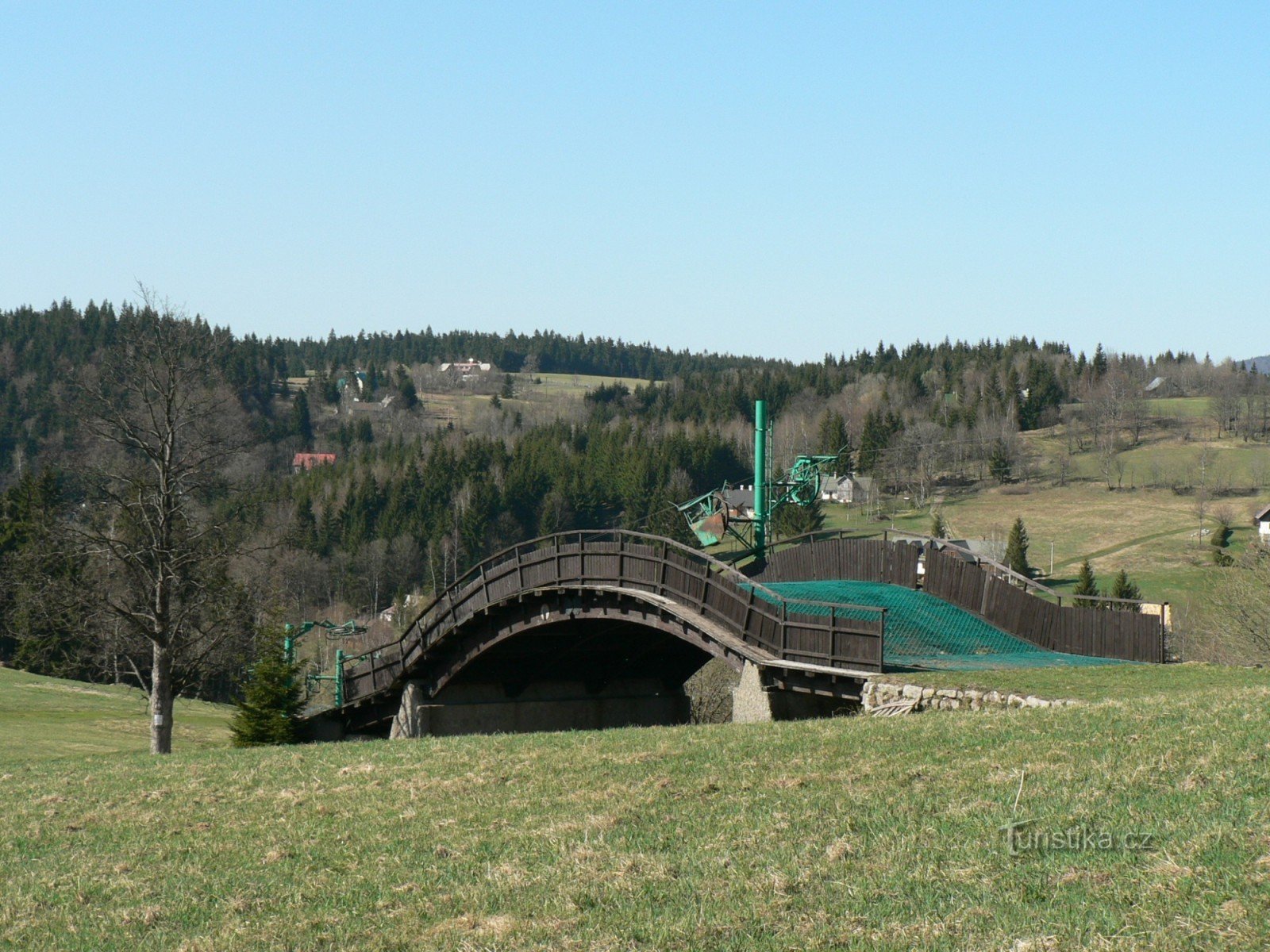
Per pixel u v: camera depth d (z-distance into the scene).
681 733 18.84
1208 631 57.00
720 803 13.57
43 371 168.25
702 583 28.41
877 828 11.63
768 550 42.41
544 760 17.31
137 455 37.16
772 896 10.14
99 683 64.75
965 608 30.75
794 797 13.37
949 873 9.97
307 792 16.92
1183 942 7.95
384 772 17.78
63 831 16.25
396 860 12.89
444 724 35.50
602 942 9.62
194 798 17.45
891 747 15.38
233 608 36.22
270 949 10.62
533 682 36.84
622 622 32.69
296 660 45.22
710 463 139.12
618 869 11.44
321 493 139.00
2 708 49.88
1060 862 9.81
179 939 11.15
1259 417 164.88
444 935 10.39
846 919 9.34
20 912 12.41
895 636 27.23
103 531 35.53
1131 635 26.39
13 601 39.56
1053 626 28.20
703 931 9.54
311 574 109.69
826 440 157.75
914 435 154.12
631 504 128.75
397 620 92.44
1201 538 114.56
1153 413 175.38
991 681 21.36
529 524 131.00
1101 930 8.34
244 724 37.84
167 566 34.25
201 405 35.19
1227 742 12.96
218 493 37.34
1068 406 186.62
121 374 34.72
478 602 34.56
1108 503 133.62
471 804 15.09
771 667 25.20
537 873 11.69
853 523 129.62
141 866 13.90
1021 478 148.12
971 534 122.69
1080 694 19.77
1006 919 8.80
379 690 37.34
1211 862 9.20
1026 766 13.17
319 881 12.45
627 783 15.10
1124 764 12.67
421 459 153.25
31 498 74.31
